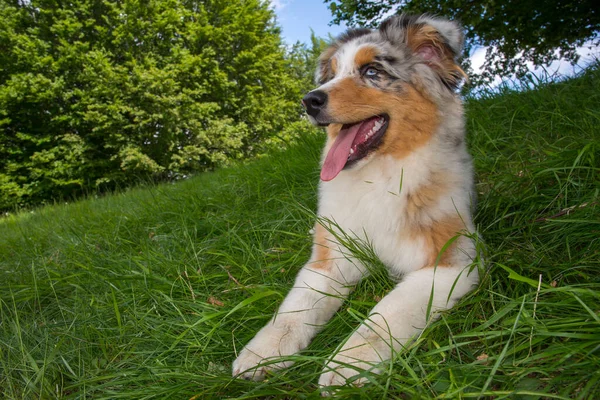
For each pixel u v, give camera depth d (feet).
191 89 12.10
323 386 1.04
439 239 1.47
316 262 1.60
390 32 1.71
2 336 1.56
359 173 1.60
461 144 1.68
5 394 1.25
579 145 1.92
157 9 11.93
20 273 2.20
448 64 1.67
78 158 11.22
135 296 1.66
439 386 0.97
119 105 10.61
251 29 13.71
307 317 1.33
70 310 1.68
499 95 3.13
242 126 12.36
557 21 4.70
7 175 10.80
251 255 1.82
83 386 1.23
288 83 14.93
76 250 2.33
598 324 1.00
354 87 1.54
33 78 10.53
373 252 1.56
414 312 1.21
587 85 2.75
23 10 11.42
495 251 1.51
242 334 1.38
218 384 1.08
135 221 2.73
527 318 1.06
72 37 11.39
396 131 1.53
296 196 2.43
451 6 4.24
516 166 2.13
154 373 1.20
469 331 1.09
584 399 0.86
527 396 0.90
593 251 1.37
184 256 1.93
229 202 2.68
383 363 1.05
